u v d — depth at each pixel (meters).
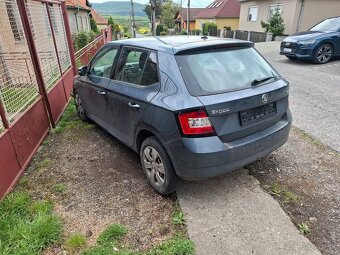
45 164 4.05
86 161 4.12
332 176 3.57
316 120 5.34
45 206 3.09
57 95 5.96
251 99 2.92
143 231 2.79
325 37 10.76
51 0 6.22
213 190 3.35
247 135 3.01
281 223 2.82
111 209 3.10
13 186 3.48
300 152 4.18
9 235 2.64
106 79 4.16
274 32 20.66
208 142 2.73
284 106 3.41
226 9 39.78
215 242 2.62
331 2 19.59
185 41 3.29
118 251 2.54
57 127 5.33
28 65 4.68
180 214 2.96
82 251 2.55
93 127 5.37
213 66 3.02
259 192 3.30
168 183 3.12
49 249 2.58
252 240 2.63
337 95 6.89
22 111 4.14
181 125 2.74
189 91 2.78
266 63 3.50
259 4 24.12
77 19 25.27
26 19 4.47
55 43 6.36
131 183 3.56
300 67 10.54
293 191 3.31
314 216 2.91
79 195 3.35
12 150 3.60
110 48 4.23
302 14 19.81
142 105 3.20
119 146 4.57
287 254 2.47
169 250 2.53
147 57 3.35
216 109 2.71
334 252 2.49
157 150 3.12
